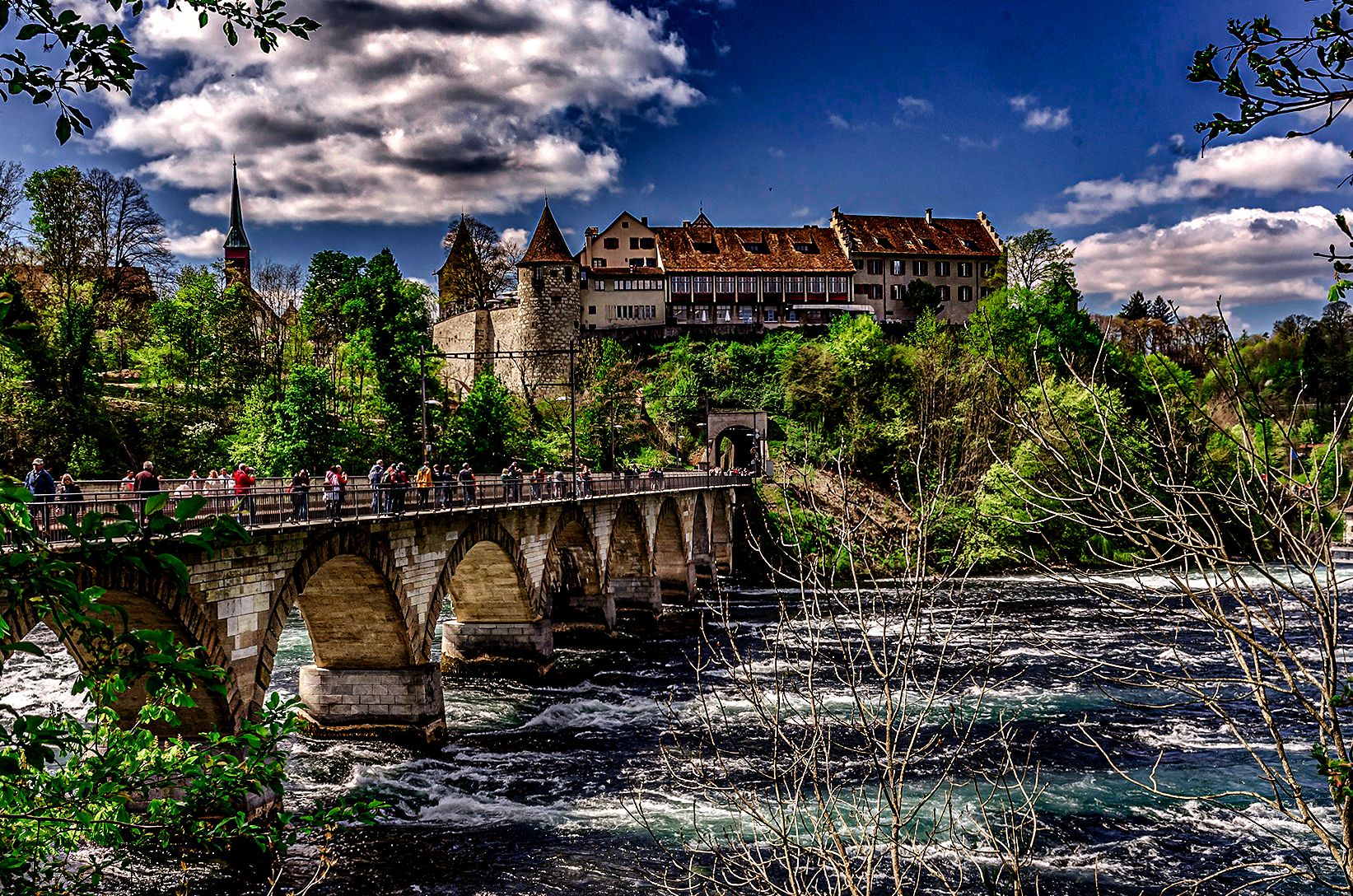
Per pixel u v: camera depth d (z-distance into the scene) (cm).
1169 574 789
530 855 2833
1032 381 6419
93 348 8188
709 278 13650
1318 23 665
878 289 14262
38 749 775
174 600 2550
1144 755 3516
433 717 3878
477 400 9512
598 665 5522
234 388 9431
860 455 10194
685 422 12219
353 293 10769
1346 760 691
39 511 2173
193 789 1031
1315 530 725
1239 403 770
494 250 16738
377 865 2772
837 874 1202
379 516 3578
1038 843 2788
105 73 771
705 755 3562
